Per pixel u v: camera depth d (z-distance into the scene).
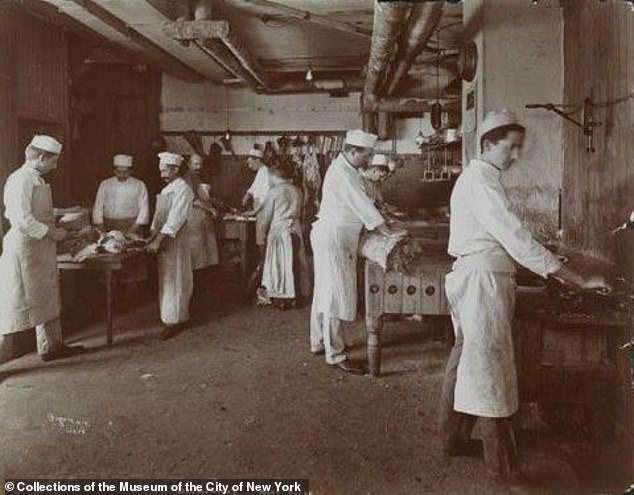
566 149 5.18
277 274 7.57
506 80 5.39
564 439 3.78
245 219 8.91
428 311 4.83
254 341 6.16
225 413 4.27
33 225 5.16
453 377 3.49
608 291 3.49
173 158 6.32
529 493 3.16
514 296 3.26
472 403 3.17
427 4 4.49
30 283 5.24
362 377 5.02
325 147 11.07
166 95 11.11
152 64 9.48
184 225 6.37
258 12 6.83
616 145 3.88
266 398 4.56
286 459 3.58
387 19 4.67
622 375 3.43
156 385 4.86
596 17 4.32
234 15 6.98
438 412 4.26
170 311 6.29
